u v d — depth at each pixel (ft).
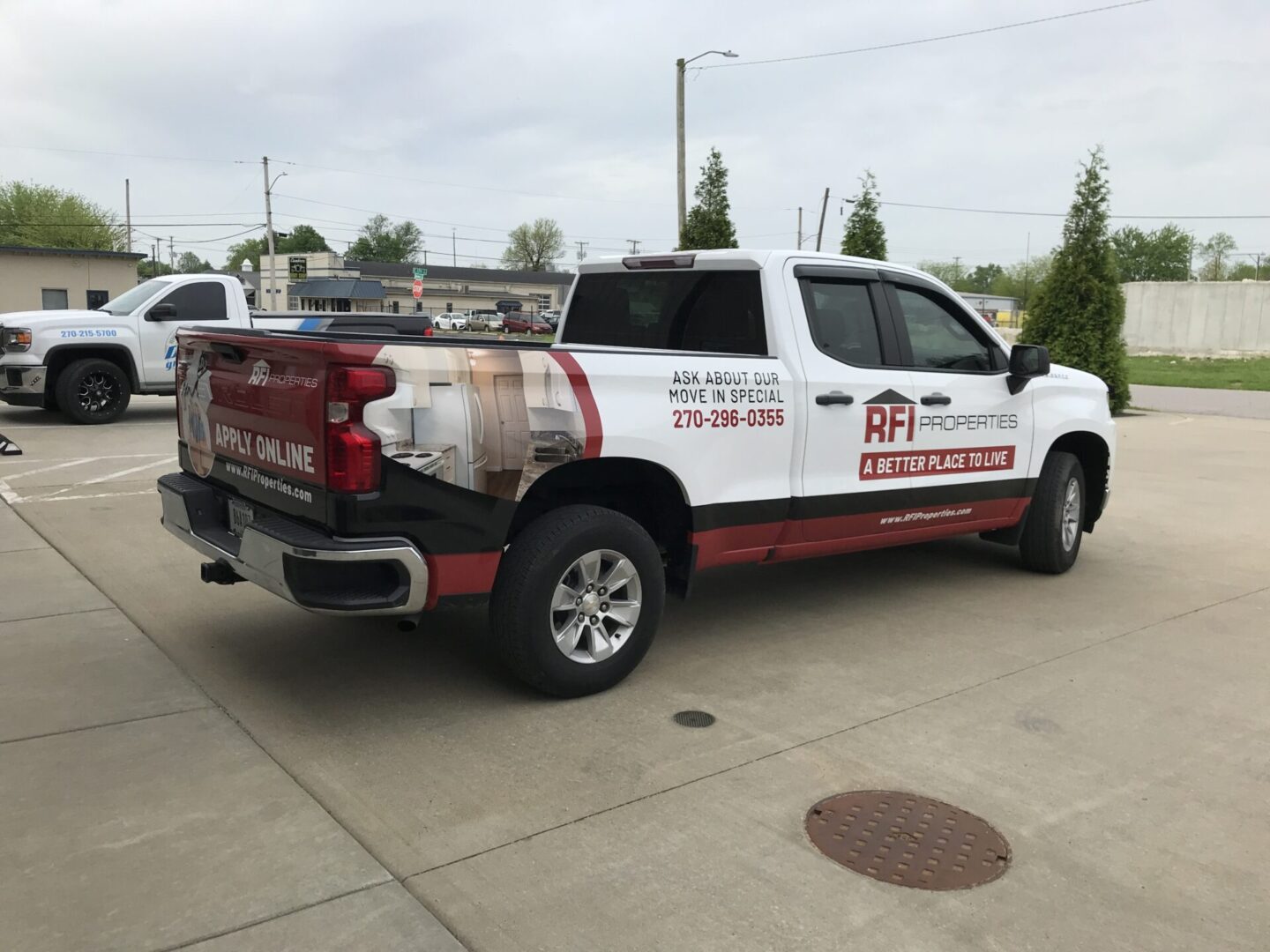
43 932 8.39
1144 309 147.13
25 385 40.01
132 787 10.97
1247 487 33.86
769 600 19.15
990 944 8.64
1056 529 20.70
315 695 13.75
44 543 21.71
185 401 15.29
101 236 231.30
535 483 13.52
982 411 18.70
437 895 9.11
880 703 14.03
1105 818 10.91
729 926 8.77
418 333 43.34
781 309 15.75
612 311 18.56
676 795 11.14
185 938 8.37
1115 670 15.56
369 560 11.57
